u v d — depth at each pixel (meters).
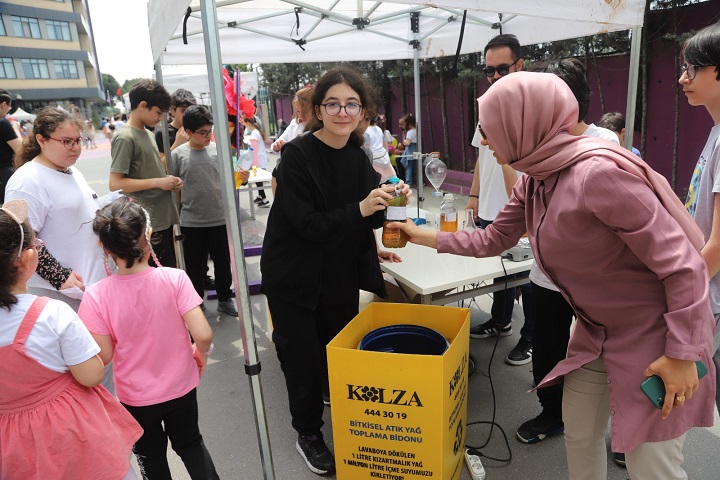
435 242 1.83
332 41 4.59
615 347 1.33
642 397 1.27
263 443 1.83
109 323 1.65
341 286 2.06
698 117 5.45
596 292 1.32
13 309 1.29
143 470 1.83
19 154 2.22
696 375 1.17
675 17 5.43
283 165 1.85
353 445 1.81
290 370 2.07
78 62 48.38
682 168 5.72
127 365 1.68
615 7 2.38
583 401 1.48
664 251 1.12
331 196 1.94
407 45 4.84
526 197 1.48
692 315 1.11
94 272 2.29
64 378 1.39
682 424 1.28
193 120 3.53
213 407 2.73
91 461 1.40
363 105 1.87
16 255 1.29
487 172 2.86
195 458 1.85
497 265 2.35
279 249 1.96
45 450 1.34
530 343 2.98
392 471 1.79
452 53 4.52
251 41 4.33
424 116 10.59
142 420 1.71
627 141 2.74
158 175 3.25
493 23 3.93
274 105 23.92
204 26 1.52
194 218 3.67
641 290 1.26
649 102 5.96
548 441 2.28
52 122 2.07
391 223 1.89
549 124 1.27
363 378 1.70
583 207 1.20
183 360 1.76
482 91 8.66
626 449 1.29
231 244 1.66
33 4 42.81
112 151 3.09
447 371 1.66
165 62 4.33
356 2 3.83
